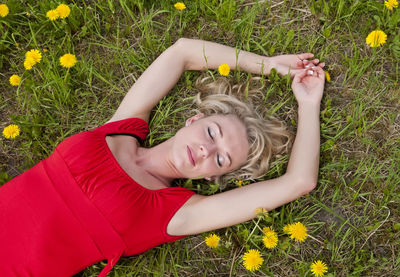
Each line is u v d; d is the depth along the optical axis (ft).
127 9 6.82
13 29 6.81
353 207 6.25
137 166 5.81
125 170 5.57
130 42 7.11
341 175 6.36
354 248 6.03
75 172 5.19
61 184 5.17
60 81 6.40
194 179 6.39
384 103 6.63
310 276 5.82
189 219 5.37
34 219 5.07
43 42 6.95
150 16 6.86
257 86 6.79
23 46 6.92
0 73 6.79
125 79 6.86
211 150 5.49
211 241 5.52
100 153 5.35
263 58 6.66
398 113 6.59
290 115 6.73
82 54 6.89
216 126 5.64
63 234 5.08
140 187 5.39
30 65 6.03
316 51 7.01
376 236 6.07
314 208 6.22
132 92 6.28
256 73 6.73
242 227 6.03
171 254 5.91
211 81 6.84
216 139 5.64
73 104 6.67
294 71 6.55
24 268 5.01
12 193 5.23
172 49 6.47
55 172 5.24
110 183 5.23
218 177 6.13
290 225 5.46
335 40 6.97
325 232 6.17
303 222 6.12
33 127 6.38
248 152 6.06
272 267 5.96
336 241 6.11
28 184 5.24
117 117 6.13
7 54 6.88
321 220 6.24
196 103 6.74
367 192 6.25
